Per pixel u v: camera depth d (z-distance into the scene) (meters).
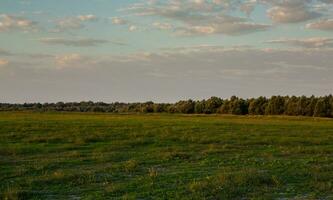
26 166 27.14
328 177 22.59
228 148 37.81
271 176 22.08
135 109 161.50
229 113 143.38
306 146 40.88
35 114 109.25
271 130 58.44
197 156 32.16
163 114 129.50
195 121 81.19
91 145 39.22
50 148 36.62
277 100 136.75
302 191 19.64
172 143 41.44
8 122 63.97
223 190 19.03
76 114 115.38
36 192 19.80
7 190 19.64
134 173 24.84
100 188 20.59
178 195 18.42
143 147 38.62
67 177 22.55
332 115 126.25
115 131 51.72
